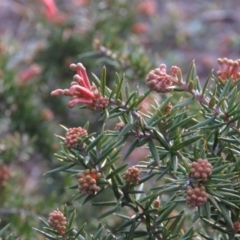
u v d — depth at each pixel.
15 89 1.88
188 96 1.41
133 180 1.20
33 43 2.86
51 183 2.09
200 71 3.45
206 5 3.92
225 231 1.19
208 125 1.19
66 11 2.98
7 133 2.04
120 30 2.43
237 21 3.81
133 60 1.52
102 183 1.18
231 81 1.19
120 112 1.17
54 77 2.32
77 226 1.69
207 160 1.17
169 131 1.18
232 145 1.21
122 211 1.66
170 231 1.21
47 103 2.32
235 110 1.17
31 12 2.65
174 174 1.20
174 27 3.57
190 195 1.14
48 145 2.08
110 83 2.09
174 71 1.18
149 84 1.17
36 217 1.54
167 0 4.02
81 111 2.30
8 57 1.93
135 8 2.51
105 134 1.17
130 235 1.20
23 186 2.11
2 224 1.54
